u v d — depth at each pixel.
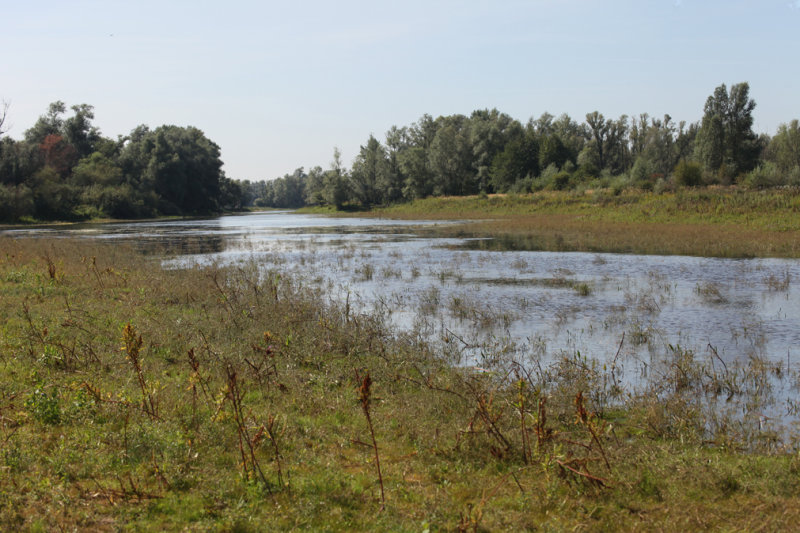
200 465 6.05
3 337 11.02
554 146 96.94
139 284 17.97
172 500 5.31
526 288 18.80
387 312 15.46
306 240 40.84
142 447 6.31
